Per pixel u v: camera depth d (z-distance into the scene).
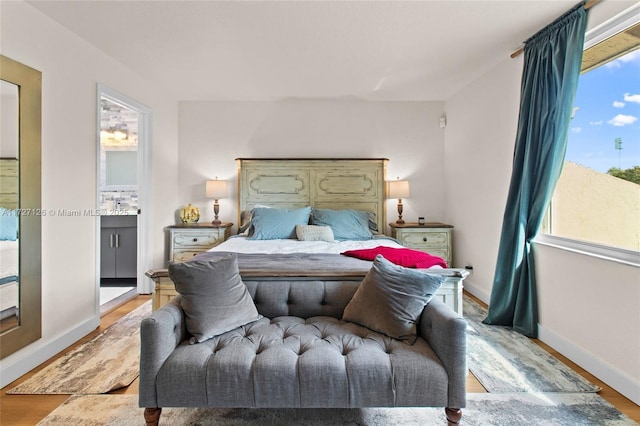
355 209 4.28
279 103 4.33
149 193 3.65
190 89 3.85
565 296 2.22
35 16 2.15
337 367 1.39
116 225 4.16
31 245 2.11
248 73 3.34
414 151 4.37
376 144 4.36
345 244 3.24
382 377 1.38
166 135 3.98
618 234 1.94
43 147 2.21
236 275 1.80
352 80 3.54
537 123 2.44
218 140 4.32
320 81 3.57
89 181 2.65
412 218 4.40
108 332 2.64
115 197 4.62
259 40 2.63
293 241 3.43
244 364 1.41
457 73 3.34
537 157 2.45
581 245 2.15
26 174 2.08
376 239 3.67
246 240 3.52
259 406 1.39
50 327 2.26
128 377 1.95
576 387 1.85
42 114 2.21
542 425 1.54
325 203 4.28
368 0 2.10
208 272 1.68
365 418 1.61
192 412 1.65
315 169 4.27
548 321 2.38
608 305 1.89
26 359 2.03
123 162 4.62
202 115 4.30
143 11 2.22
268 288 1.91
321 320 1.81
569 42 2.16
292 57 2.95
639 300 1.72
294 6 2.16
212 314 1.60
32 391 1.82
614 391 1.82
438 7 2.17
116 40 2.62
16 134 2.04
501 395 1.77
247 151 4.34
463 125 3.79
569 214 2.33
